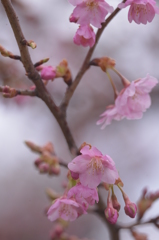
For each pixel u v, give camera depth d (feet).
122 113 2.20
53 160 2.40
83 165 1.94
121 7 2.04
